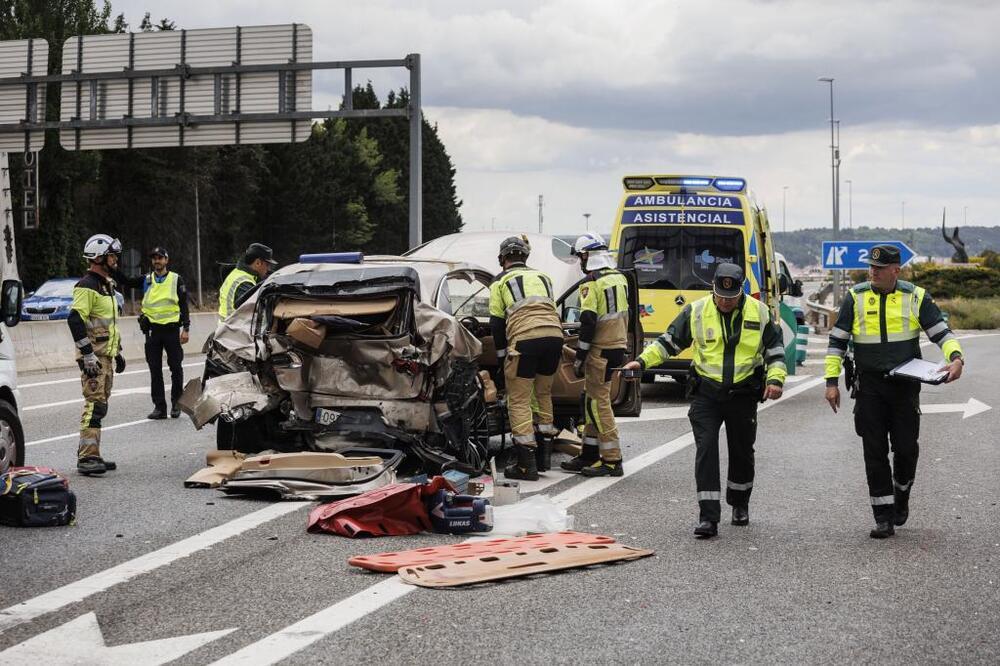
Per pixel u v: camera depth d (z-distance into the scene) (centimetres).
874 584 646
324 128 9369
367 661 504
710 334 792
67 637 536
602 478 1011
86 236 6009
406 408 951
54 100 5278
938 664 509
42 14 5491
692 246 1716
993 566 691
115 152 6278
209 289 7444
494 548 713
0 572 657
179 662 501
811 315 3844
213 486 927
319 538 752
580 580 647
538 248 1605
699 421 790
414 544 738
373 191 9731
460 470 966
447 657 510
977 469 1071
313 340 919
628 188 1738
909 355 780
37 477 783
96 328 996
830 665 505
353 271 962
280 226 8025
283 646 524
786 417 1495
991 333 3647
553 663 504
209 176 6775
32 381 1962
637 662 507
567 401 1099
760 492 949
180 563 681
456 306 1140
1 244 3027
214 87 2669
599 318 1007
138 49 2709
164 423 1378
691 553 721
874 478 777
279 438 991
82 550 713
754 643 535
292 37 2620
